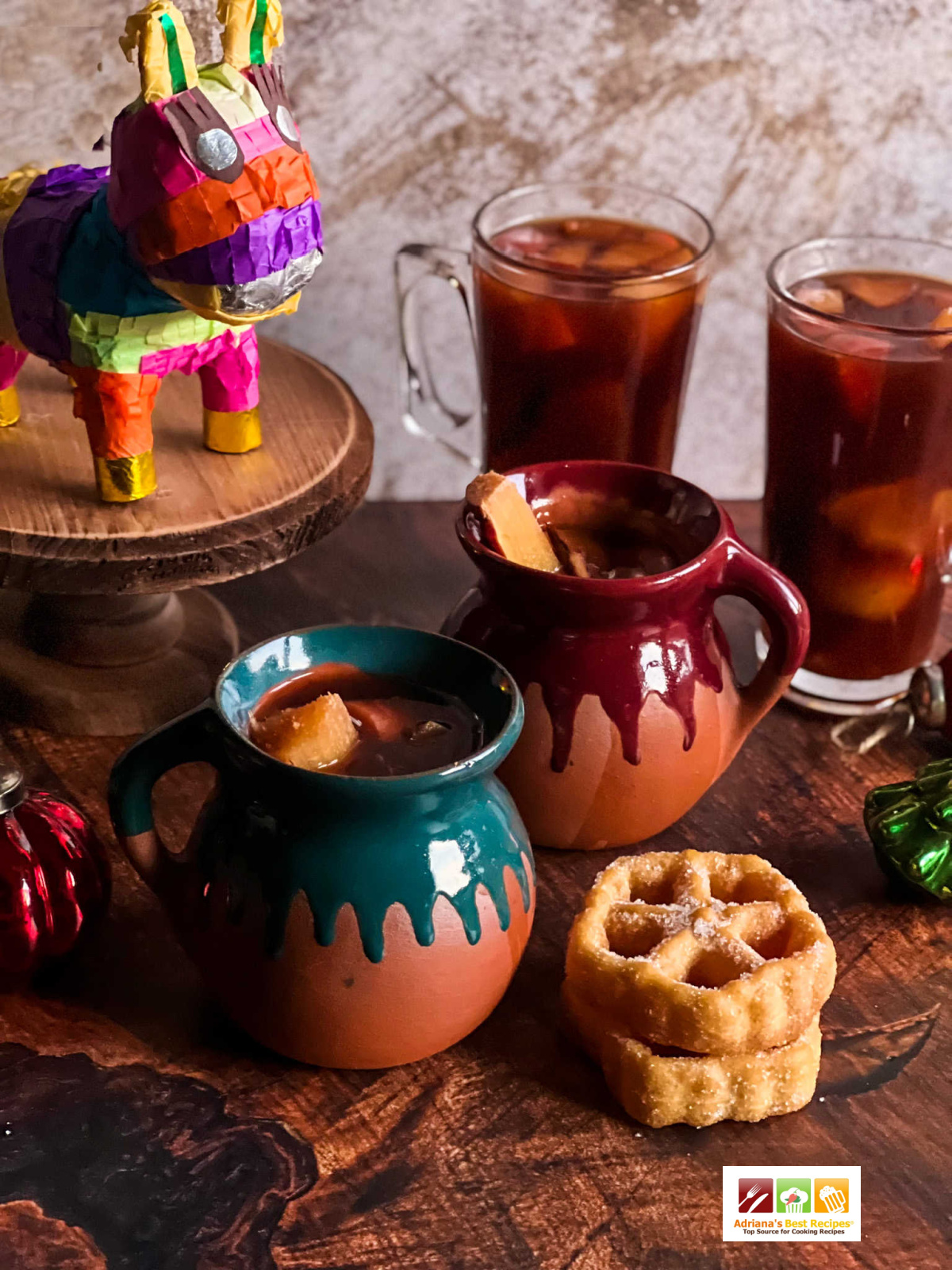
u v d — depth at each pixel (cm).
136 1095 57
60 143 76
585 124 79
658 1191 55
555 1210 54
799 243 74
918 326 69
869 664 73
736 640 79
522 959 62
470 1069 58
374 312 83
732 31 77
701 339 85
